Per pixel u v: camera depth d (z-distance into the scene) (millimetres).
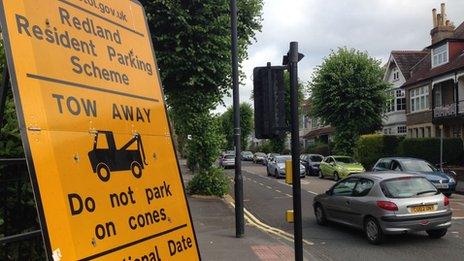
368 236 10352
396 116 42469
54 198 2461
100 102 3029
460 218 13375
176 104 17234
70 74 2830
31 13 2635
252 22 15305
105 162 2928
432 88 33844
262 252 8992
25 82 2475
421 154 27906
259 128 6809
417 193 10148
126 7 3670
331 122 34688
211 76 14680
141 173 3260
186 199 3736
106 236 2770
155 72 3824
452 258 8891
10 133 3086
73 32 2953
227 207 15359
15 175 3154
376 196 10242
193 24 13922
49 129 2551
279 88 6730
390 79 44000
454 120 31141
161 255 3242
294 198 6723
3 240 2623
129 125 3273
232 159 44781
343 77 33594
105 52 3230
